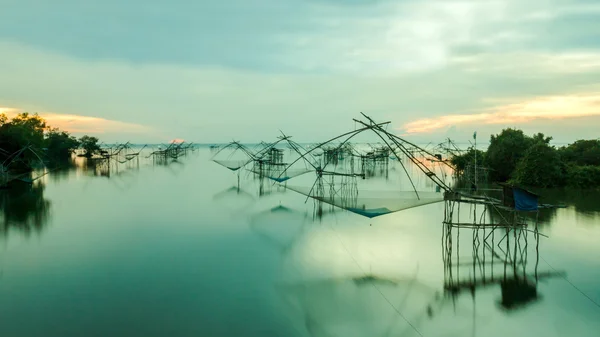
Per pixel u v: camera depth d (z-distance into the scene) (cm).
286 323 1150
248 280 1477
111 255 1778
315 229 2256
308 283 1441
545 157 3681
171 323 1146
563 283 1425
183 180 4672
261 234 2142
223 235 2130
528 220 2377
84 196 3462
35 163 6588
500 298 1312
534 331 1109
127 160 7506
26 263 1664
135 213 2723
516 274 1510
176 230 2244
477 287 1401
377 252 1803
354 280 1478
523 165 3791
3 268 1602
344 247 1889
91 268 1605
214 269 1592
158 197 3409
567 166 3741
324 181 4456
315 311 1224
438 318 1184
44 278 1495
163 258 1734
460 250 1817
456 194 1723
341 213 2692
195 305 1262
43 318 1173
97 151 9381
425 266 1611
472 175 3953
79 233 2177
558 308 1240
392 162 7375
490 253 1762
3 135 4938
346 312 1227
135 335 1080
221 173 5519
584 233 2072
